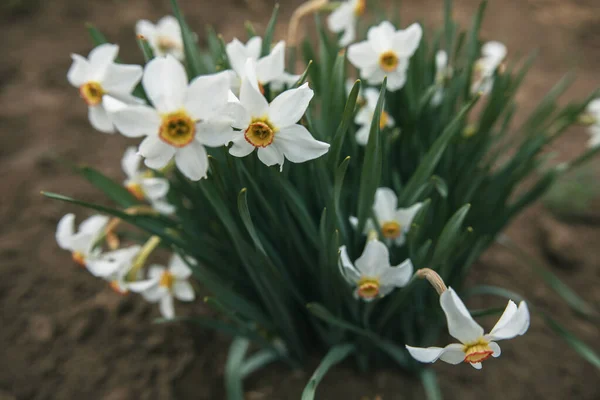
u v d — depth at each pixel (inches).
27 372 23.1
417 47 20.5
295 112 15.3
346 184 20.1
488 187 21.3
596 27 54.0
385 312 19.7
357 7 21.9
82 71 17.0
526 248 29.5
